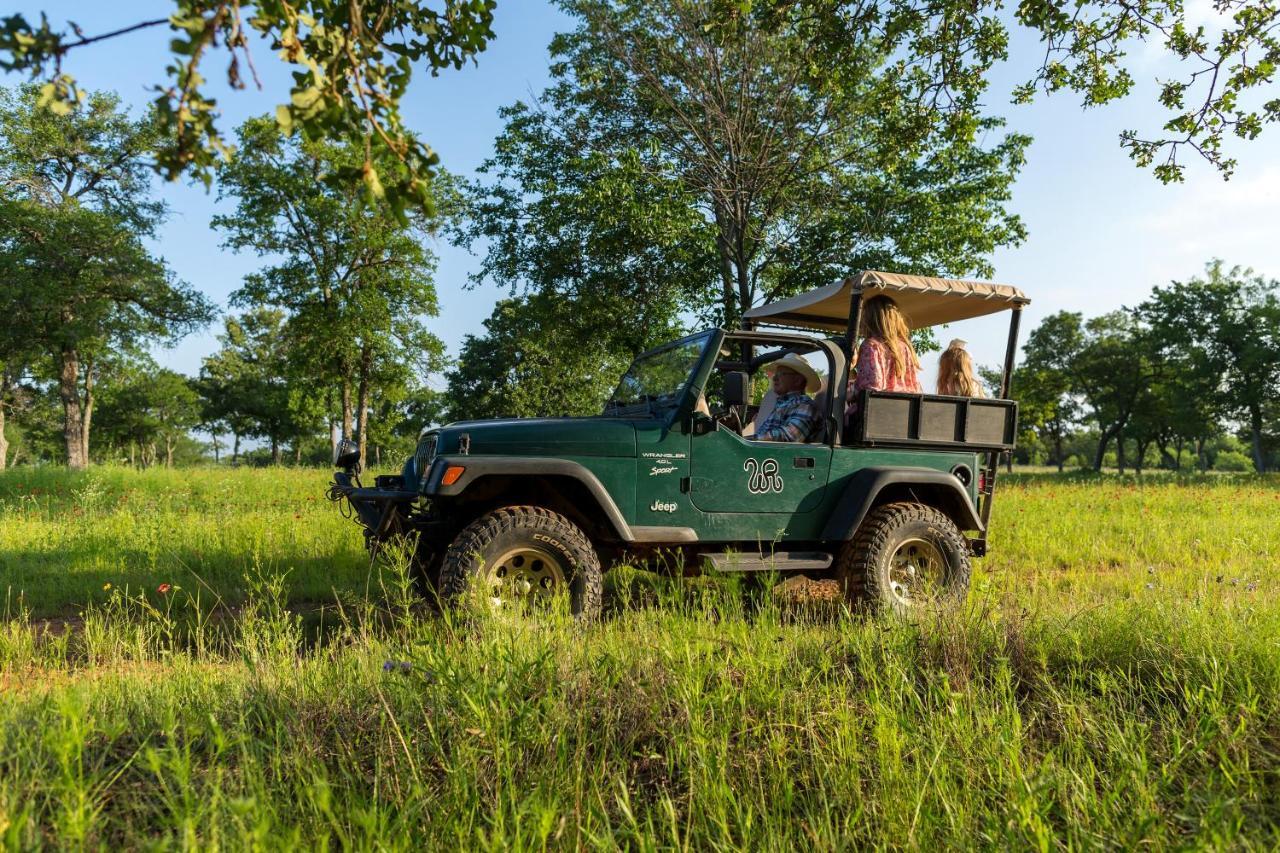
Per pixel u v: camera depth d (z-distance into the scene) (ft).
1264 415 166.71
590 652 10.87
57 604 17.83
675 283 59.93
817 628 13.46
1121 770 7.84
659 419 16.12
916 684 10.59
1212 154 22.21
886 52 25.43
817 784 8.04
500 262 63.77
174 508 35.88
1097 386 189.67
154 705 9.45
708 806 7.11
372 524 15.69
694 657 10.30
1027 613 12.53
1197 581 18.85
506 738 7.68
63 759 6.31
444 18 6.88
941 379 19.67
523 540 14.16
